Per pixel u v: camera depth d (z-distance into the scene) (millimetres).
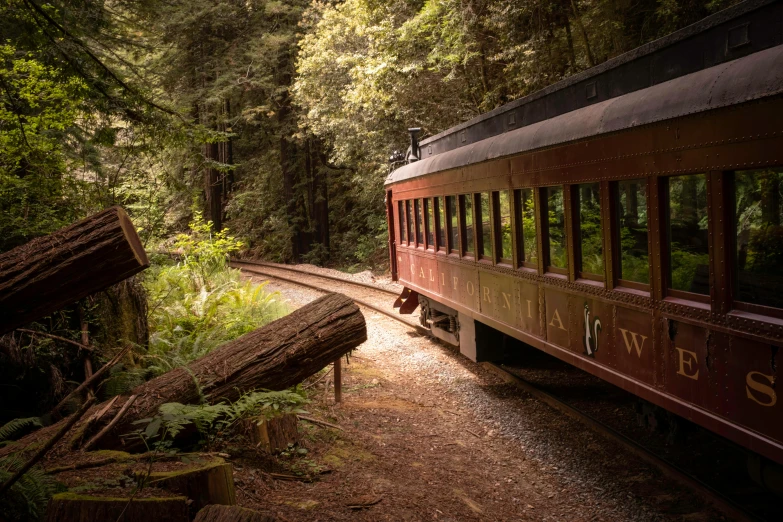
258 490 4598
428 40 15852
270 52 27406
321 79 21672
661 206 4754
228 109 31078
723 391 4184
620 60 5504
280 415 5465
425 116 18234
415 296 13180
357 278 20219
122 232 4062
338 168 29844
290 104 28938
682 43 4785
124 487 3762
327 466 5328
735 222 4027
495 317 8266
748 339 3926
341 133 22172
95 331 7363
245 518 3180
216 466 3814
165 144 8555
